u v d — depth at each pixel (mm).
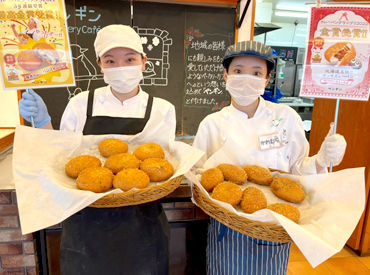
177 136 2607
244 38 2459
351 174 1007
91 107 1442
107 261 1084
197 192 1053
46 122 1281
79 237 1076
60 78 1086
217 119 1357
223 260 1145
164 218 1242
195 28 2379
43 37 1043
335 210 955
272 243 1066
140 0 2230
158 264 1174
